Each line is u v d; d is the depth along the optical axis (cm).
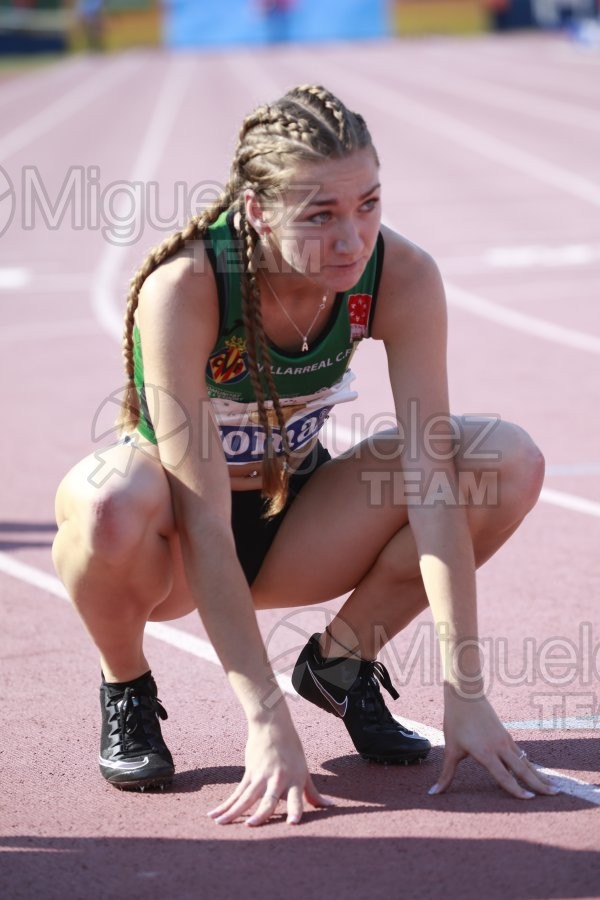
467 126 9975
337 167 920
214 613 964
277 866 909
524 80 14812
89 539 970
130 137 9706
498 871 887
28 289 4541
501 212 5741
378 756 1098
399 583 1095
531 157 7831
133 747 1068
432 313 1041
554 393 2766
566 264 4491
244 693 958
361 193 931
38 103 13950
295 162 922
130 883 892
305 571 1103
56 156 8556
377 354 3300
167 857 930
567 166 7300
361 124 946
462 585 1008
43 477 2256
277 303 1006
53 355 3447
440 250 4884
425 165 7656
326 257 943
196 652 1425
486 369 3056
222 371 1027
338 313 1022
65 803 1041
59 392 2980
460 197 6278
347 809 1003
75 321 3941
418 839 942
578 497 2006
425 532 1020
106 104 13312
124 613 1022
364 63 18612
